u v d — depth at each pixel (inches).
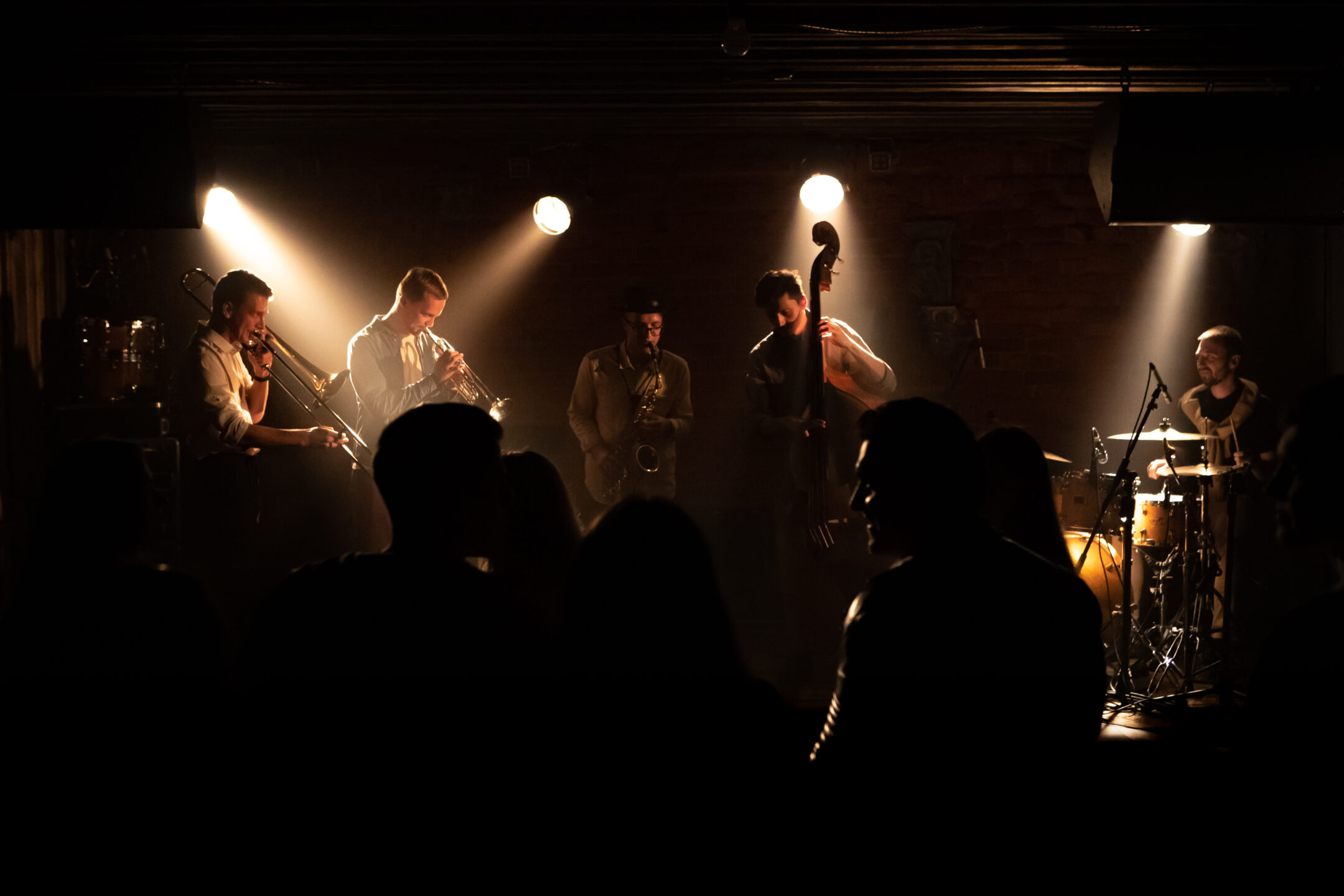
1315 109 156.6
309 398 187.0
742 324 216.7
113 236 207.5
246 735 57.7
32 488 187.5
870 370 180.7
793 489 180.5
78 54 152.2
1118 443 214.1
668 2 135.8
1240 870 52.7
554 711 56.0
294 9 137.3
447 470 62.2
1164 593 172.4
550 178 214.2
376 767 55.4
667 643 53.0
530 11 139.3
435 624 57.6
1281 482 61.6
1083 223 214.1
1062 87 172.9
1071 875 57.3
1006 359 216.1
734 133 213.5
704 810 51.8
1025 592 59.3
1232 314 213.2
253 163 212.7
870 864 57.5
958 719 57.4
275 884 56.1
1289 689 50.4
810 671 170.6
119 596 63.9
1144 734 142.0
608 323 216.8
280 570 170.2
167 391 209.0
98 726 61.8
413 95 177.6
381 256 215.0
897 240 215.3
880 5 136.1
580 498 217.8
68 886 61.0
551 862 55.1
